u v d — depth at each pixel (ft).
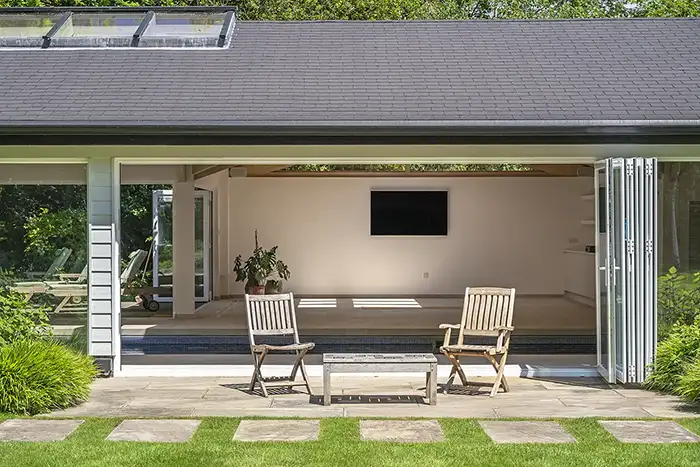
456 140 26.45
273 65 31.60
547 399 25.07
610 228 26.91
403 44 34.42
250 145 26.40
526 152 28.68
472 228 56.70
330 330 38.11
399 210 56.49
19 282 28.55
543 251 56.65
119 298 28.91
